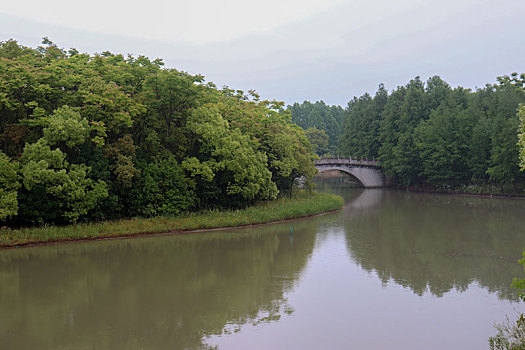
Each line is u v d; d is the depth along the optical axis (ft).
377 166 271.69
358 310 57.16
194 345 47.06
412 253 88.33
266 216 123.65
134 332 50.65
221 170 123.03
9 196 88.58
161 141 121.80
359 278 71.41
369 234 108.68
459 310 56.90
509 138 188.85
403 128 261.24
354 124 333.01
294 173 157.99
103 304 59.77
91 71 110.42
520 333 39.45
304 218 134.41
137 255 86.38
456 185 228.43
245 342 47.78
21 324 53.11
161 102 116.67
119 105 104.27
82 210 97.35
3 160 89.61
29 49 118.93
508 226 118.62
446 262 80.74
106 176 103.19
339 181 356.18
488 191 206.59
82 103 105.70
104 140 107.65
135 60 128.88
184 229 108.58
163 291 65.26
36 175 89.56
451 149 222.69
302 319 54.29
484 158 211.82
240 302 60.44
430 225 121.90
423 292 64.23
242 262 81.92
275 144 147.33
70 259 82.74
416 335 49.39
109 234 99.60
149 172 110.22
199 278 71.82
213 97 148.97
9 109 99.66
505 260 81.87
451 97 244.42
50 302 60.64
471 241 99.40
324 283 68.90
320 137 483.51
